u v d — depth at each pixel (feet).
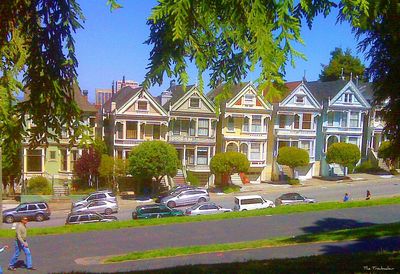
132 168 115.44
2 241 49.08
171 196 106.93
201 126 132.46
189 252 43.01
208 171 132.87
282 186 132.77
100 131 142.61
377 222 58.23
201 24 10.41
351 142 149.79
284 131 141.28
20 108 16.11
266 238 50.16
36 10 15.61
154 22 10.27
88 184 123.54
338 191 122.21
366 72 33.81
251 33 10.16
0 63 15.21
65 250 45.37
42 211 93.25
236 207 89.45
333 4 10.84
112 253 44.45
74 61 16.25
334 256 36.73
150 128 129.29
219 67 11.55
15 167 17.11
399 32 22.33
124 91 147.43
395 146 35.50
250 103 134.72
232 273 31.24
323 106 147.02
